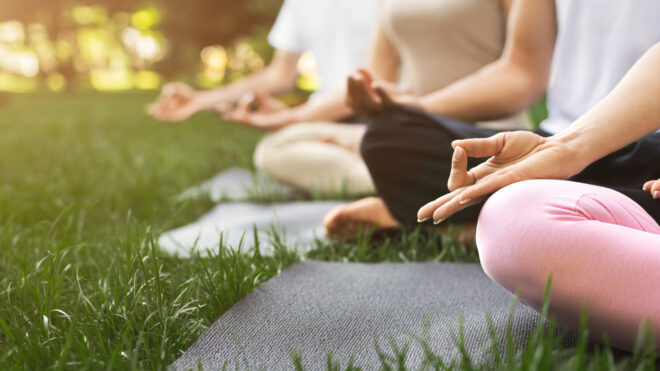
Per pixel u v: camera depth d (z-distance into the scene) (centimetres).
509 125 234
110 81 3941
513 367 93
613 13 174
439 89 244
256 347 123
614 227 102
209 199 300
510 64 204
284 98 783
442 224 188
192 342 128
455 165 113
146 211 260
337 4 354
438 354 114
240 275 152
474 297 149
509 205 108
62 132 627
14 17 2405
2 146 495
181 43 2116
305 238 217
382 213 200
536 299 104
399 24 246
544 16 195
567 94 190
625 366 99
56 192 288
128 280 141
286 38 374
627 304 97
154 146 502
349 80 190
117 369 109
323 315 138
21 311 132
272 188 327
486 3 233
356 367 109
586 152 115
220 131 636
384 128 184
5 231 211
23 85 3092
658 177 135
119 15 2728
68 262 170
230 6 2012
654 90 116
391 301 147
